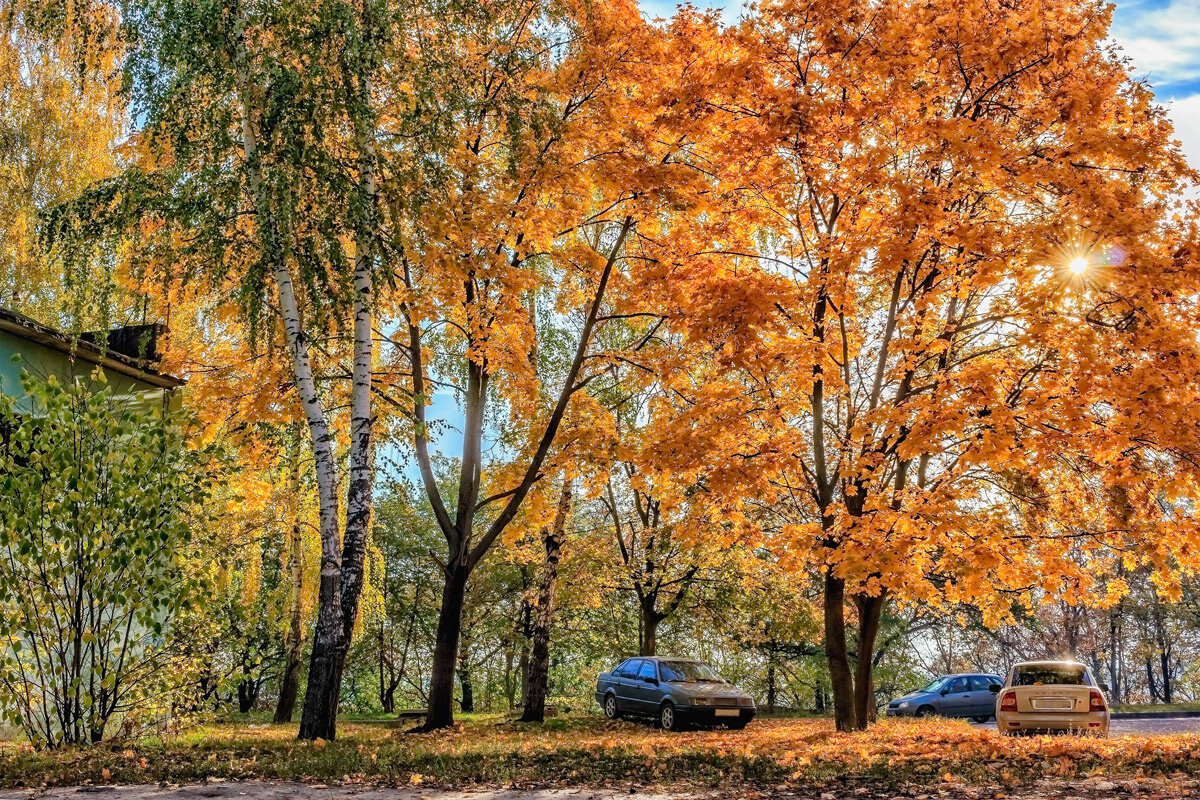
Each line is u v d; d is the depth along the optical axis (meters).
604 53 13.55
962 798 6.74
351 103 10.35
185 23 9.95
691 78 12.88
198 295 12.23
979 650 42.25
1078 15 11.69
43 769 7.87
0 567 9.11
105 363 12.72
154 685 10.09
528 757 9.01
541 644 19.56
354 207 10.35
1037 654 39.97
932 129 11.16
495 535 15.28
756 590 24.34
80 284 10.38
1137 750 9.20
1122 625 38.66
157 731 10.52
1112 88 11.38
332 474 11.25
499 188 13.41
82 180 16.00
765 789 7.25
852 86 12.16
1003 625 36.81
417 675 40.78
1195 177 11.05
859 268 12.91
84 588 9.59
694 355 14.94
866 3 12.12
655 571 24.28
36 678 10.20
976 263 11.73
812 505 15.48
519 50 13.73
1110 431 10.96
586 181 13.62
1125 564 12.19
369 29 10.71
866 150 12.53
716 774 7.92
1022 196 11.93
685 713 16.78
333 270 10.88
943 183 12.17
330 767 8.16
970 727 14.60
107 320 10.37
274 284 11.58
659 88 13.27
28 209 15.54
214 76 10.12
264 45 10.70
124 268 11.50
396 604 36.50
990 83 11.85
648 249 15.10
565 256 14.74
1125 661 47.34
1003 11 11.66
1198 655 42.94
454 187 13.05
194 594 10.20
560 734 15.16
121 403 10.35
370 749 9.81
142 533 9.62
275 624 19.83
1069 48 11.34
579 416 16.02
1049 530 13.08
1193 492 11.08
